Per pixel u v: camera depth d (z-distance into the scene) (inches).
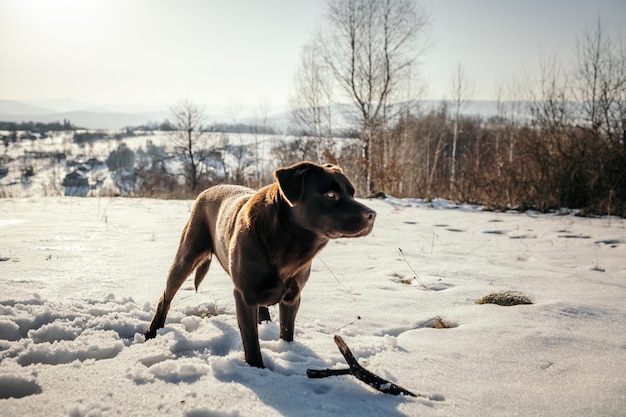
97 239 291.9
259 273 119.1
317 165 122.6
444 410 94.2
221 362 113.2
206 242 154.7
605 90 580.4
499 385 106.0
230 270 125.7
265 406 94.5
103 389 99.3
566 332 139.7
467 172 644.1
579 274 228.4
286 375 114.3
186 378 107.7
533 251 290.4
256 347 119.2
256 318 121.7
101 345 123.7
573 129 590.6
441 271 232.8
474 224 410.0
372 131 883.4
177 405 93.1
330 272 231.3
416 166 930.7
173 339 132.0
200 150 1459.2
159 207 496.7
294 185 116.1
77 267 214.8
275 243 120.3
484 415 91.9
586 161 556.7
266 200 122.3
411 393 101.4
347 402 97.7
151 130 6776.6
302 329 148.6
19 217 386.9
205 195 159.8
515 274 225.9
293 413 91.7
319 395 101.0
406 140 908.0
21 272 199.5
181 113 1467.8
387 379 110.0
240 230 122.7
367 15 888.3
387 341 136.6
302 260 125.6
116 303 166.1
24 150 4362.7
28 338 127.6
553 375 110.9
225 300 176.9
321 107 929.5
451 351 128.1
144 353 121.5
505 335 138.9
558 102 604.4
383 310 169.8
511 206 551.2
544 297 184.2
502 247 303.7
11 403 92.0
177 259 153.1
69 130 7687.0
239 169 1021.8
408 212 489.7
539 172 577.6
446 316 162.9
